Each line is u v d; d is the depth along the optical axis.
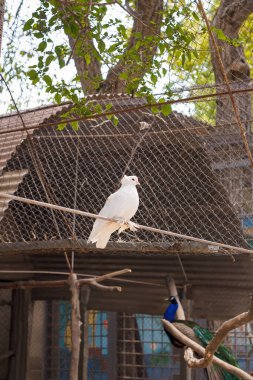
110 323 11.04
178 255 8.86
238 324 4.38
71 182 8.83
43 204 4.71
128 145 8.81
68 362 11.17
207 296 9.30
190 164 8.69
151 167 8.89
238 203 8.24
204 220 8.52
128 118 8.65
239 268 8.92
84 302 9.33
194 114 8.52
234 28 10.04
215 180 8.43
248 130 8.20
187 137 8.52
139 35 6.98
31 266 10.17
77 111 6.79
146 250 7.58
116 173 9.00
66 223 7.91
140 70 6.84
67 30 6.66
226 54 9.57
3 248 7.80
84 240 7.49
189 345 5.99
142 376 10.99
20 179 7.99
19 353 10.20
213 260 9.07
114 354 10.94
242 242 8.16
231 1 10.05
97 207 8.75
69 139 8.77
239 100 8.16
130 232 8.63
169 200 8.79
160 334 11.17
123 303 9.91
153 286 9.62
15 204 8.49
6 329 10.76
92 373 11.06
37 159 7.68
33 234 8.06
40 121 8.52
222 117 8.27
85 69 10.62
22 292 10.33
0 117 9.49
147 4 8.98
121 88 9.01
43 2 6.66
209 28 4.83
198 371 9.48
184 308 9.23
